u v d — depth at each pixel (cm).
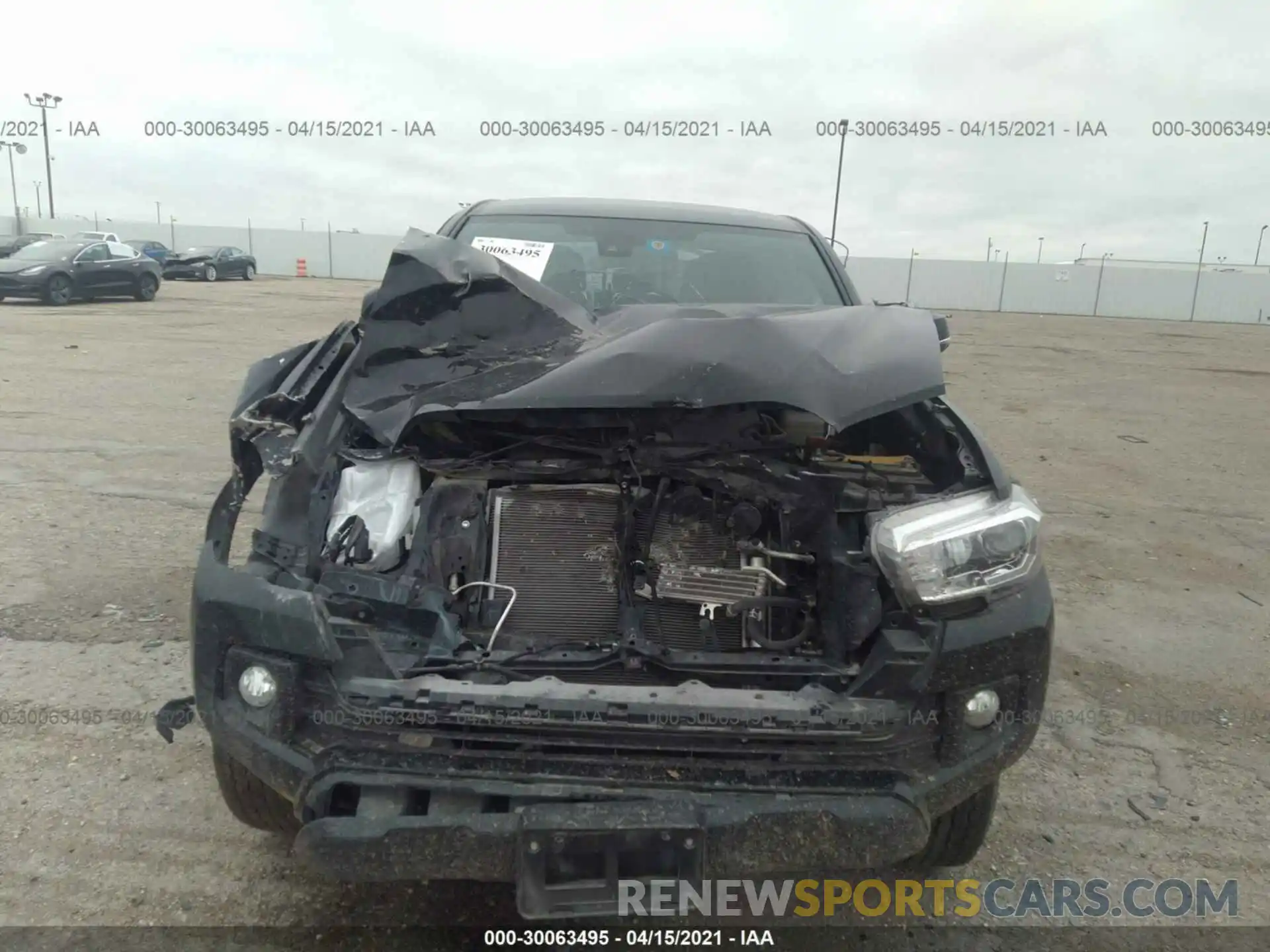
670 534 277
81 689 378
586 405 254
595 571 271
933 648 235
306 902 272
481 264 304
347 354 319
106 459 716
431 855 210
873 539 247
